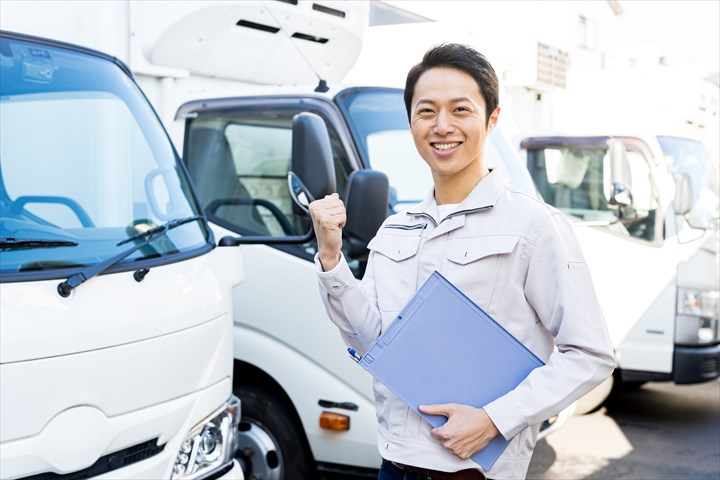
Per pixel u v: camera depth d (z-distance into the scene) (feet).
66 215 8.87
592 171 22.16
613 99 28.68
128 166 9.96
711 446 19.39
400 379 6.37
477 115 6.52
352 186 10.73
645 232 20.59
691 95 28.02
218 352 9.40
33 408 7.31
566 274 6.20
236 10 13.66
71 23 11.53
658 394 24.97
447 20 28.22
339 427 12.04
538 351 6.46
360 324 6.91
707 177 22.11
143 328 8.26
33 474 7.32
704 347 20.42
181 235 9.80
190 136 14.23
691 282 20.18
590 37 45.80
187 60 13.85
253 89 13.98
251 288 12.90
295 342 12.51
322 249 6.87
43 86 9.56
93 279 8.17
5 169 8.76
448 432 6.15
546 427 14.46
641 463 18.08
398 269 6.84
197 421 8.95
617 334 20.70
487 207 6.49
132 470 8.11
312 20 14.98
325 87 13.56
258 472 12.94
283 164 13.43
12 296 7.54
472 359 6.31
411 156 13.37
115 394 7.93
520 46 27.27
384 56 22.66
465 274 6.41
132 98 10.65
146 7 12.92
